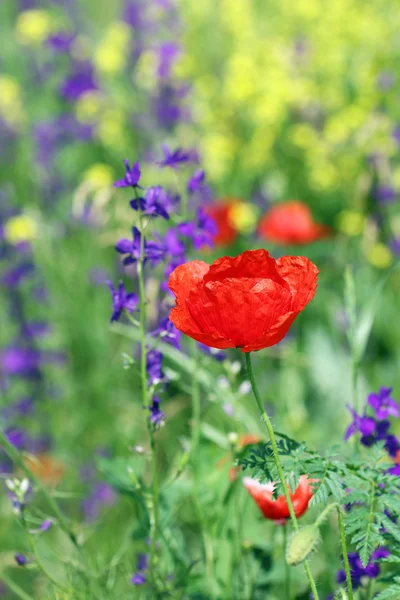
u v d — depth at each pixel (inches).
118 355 231.1
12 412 214.5
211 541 125.0
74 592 113.3
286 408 194.2
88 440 213.6
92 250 261.1
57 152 304.0
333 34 323.6
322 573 126.9
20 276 233.3
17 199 304.0
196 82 320.5
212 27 359.6
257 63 336.2
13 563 154.3
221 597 121.3
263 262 82.7
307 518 139.6
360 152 282.7
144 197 106.0
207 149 294.8
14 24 380.2
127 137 303.3
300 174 308.0
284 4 353.1
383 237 270.1
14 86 337.7
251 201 291.1
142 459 129.4
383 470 96.6
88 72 319.0
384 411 105.7
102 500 182.7
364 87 300.7
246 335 78.5
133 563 143.3
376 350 240.1
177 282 82.7
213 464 135.4
